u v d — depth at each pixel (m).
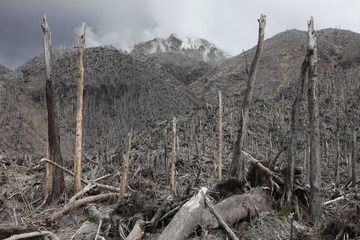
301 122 14.33
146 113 72.25
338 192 10.38
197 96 98.69
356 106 32.16
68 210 8.34
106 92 81.44
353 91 39.03
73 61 87.62
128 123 65.56
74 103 72.94
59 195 9.73
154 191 9.57
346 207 8.70
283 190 8.63
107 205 8.90
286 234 7.13
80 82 10.02
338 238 6.79
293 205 8.17
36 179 12.41
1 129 43.88
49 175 9.76
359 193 10.34
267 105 34.25
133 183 10.88
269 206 8.20
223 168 13.59
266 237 6.98
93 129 59.88
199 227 6.65
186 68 170.38
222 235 6.66
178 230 6.11
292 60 91.12
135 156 16.39
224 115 27.33
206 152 17.78
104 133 50.72
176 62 174.12
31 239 6.36
